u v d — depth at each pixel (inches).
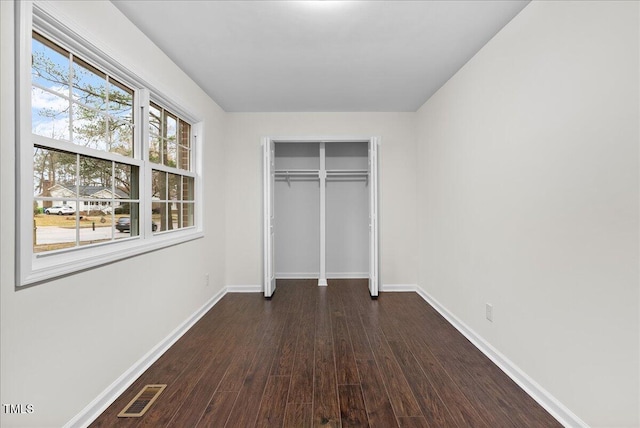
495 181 103.6
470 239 120.8
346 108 182.2
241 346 115.0
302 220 218.4
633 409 59.7
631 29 58.9
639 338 58.4
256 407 80.0
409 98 165.9
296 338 122.1
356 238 218.8
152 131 111.7
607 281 64.2
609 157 63.5
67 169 73.5
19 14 57.7
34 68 65.2
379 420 75.1
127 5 87.9
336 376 94.6
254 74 135.6
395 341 119.3
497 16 94.3
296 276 218.8
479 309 114.1
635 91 58.3
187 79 135.0
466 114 124.1
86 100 79.9
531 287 86.4
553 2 77.5
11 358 57.3
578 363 71.1
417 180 186.2
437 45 111.3
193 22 96.8
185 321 129.8
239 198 189.3
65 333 69.0
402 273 189.8
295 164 219.3
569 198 73.4
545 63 80.5
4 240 55.9
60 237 71.3
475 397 84.1
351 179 217.8
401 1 87.6
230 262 189.2
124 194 95.3
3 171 55.6
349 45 111.6
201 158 148.4
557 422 74.4
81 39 72.9
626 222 60.3
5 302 56.1
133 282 94.0
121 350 88.1
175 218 128.7
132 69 92.8
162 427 72.7
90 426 73.0
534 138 84.8
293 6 89.7
